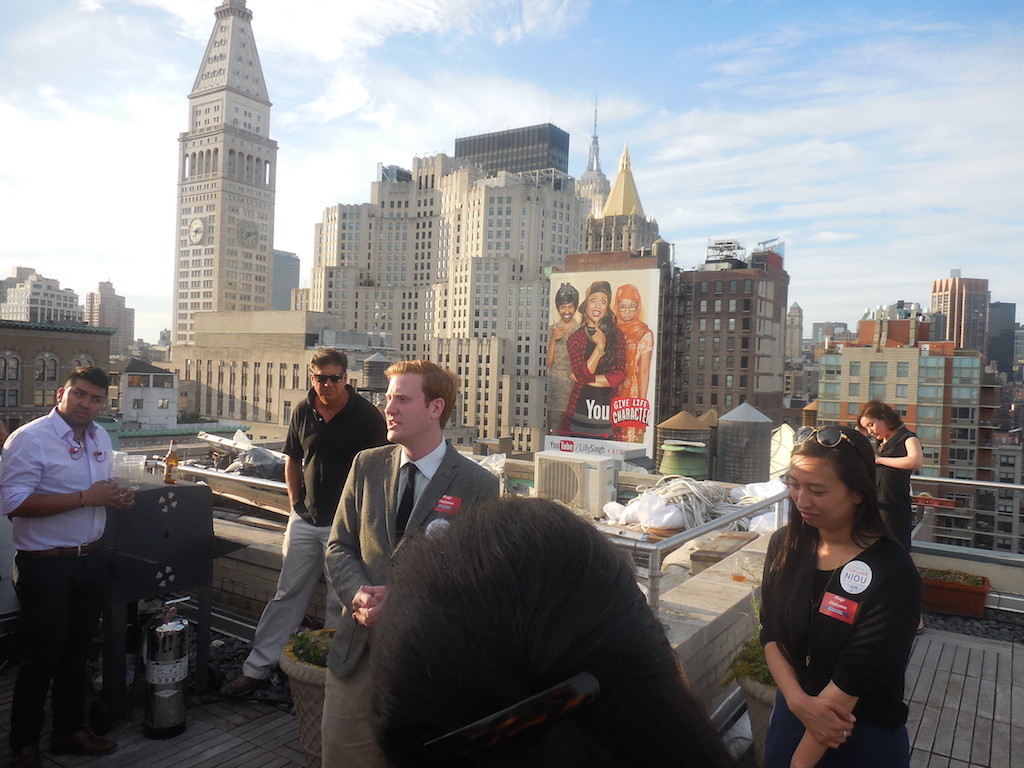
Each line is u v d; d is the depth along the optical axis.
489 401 142.00
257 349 118.56
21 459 3.45
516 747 0.53
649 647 0.62
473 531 0.68
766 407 106.12
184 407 125.94
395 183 173.25
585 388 85.50
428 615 0.60
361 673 2.50
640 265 84.00
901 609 2.06
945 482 6.76
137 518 3.91
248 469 6.91
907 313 92.88
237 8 185.12
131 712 4.04
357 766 2.49
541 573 0.61
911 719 4.09
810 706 2.12
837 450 2.20
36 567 3.48
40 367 64.94
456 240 161.62
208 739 3.79
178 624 3.87
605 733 0.55
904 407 89.38
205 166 183.50
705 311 105.81
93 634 3.71
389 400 2.68
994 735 3.91
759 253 108.25
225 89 181.62
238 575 5.33
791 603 2.30
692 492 8.33
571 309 86.69
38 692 3.46
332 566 2.74
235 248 184.50
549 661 0.57
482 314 147.12
